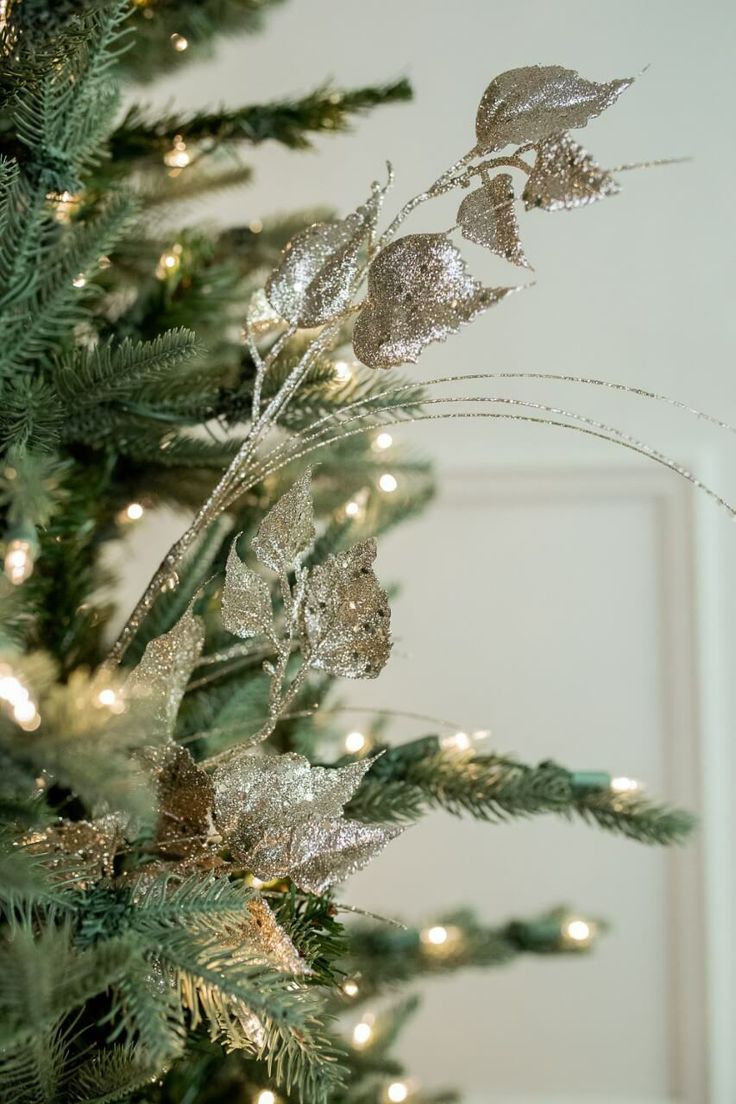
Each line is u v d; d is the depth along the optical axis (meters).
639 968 2.20
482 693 2.24
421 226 2.18
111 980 0.92
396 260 1.04
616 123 2.23
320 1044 1.03
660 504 2.23
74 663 1.21
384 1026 1.60
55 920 1.00
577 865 2.22
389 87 1.31
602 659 2.23
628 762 2.21
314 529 1.07
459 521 2.26
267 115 1.30
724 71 2.21
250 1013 1.01
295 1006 0.97
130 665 1.23
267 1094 1.22
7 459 1.01
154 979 0.99
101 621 1.26
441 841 2.23
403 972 1.48
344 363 1.23
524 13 2.21
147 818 0.98
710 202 2.22
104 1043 1.06
